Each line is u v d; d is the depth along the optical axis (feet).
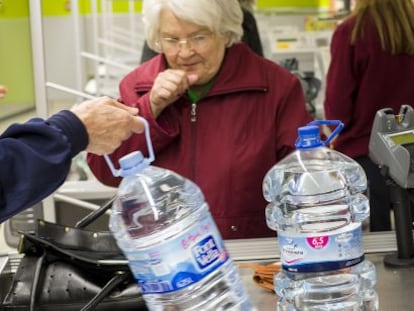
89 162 6.30
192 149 6.18
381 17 9.74
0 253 5.17
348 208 4.64
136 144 6.03
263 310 4.33
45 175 3.58
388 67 9.79
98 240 4.50
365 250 5.21
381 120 4.86
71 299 4.22
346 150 9.87
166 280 3.36
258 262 5.13
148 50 9.15
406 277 4.71
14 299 4.24
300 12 16.87
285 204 4.69
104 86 13.98
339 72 9.95
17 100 9.30
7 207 3.53
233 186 6.09
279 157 6.17
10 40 8.77
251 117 6.20
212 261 3.42
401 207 4.87
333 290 4.45
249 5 10.00
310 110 12.81
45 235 4.47
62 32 23.39
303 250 3.88
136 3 19.52
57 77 23.57
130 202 3.88
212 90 6.20
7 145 3.58
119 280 4.14
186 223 3.46
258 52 10.11
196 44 5.94
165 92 5.91
